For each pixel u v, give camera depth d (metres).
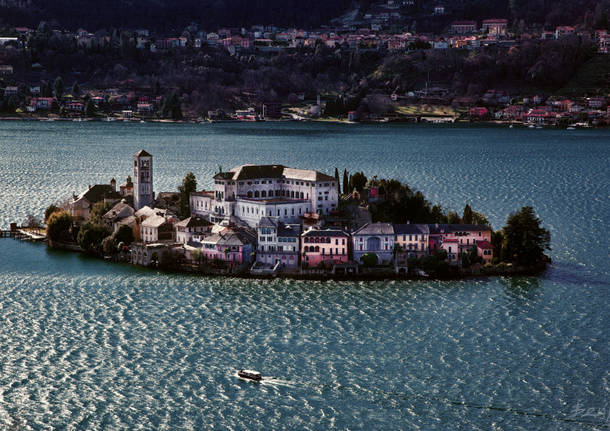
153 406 193.25
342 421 187.62
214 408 192.50
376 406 193.75
